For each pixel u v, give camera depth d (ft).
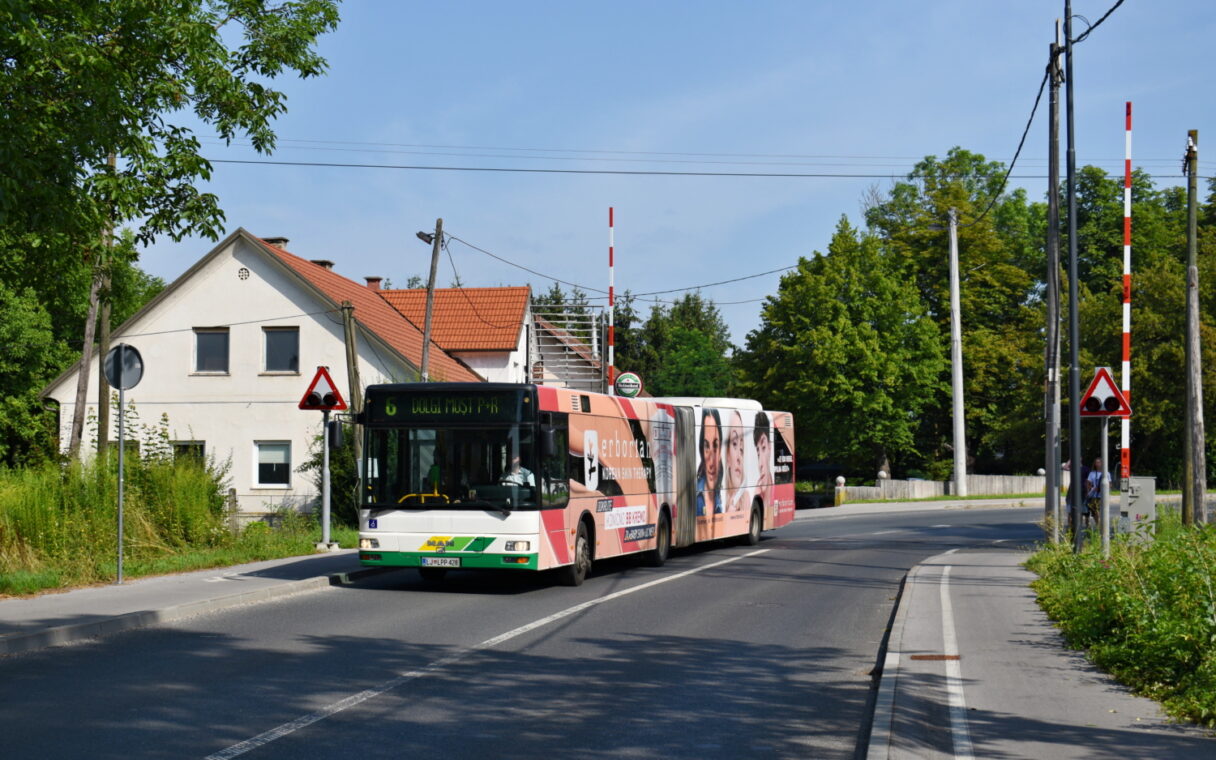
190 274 136.15
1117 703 26.99
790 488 100.32
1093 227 203.10
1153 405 164.04
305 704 27.68
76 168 41.32
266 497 134.21
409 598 50.49
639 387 112.57
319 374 68.85
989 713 25.85
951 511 152.05
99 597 45.42
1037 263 216.33
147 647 35.94
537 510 51.75
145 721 25.54
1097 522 78.33
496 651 36.24
